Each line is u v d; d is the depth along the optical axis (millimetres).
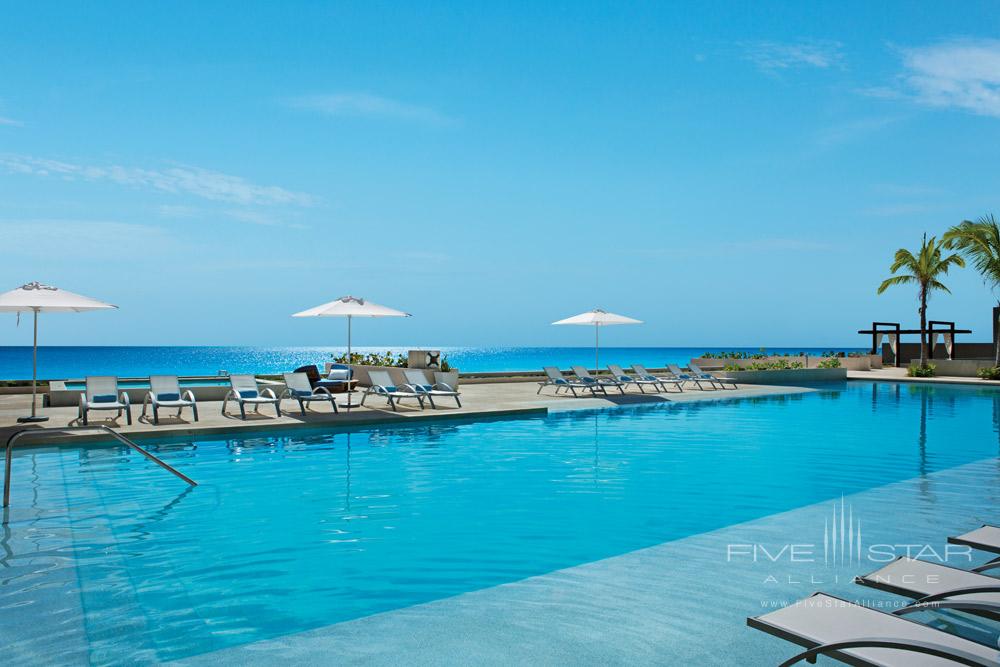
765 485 7355
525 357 115375
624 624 3756
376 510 6281
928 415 13805
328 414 12023
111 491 6875
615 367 19703
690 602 4078
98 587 4320
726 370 25469
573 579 4496
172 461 8438
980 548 4148
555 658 3332
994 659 2629
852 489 7188
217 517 5988
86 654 3369
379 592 4320
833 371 24672
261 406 13508
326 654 3385
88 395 10555
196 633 3652
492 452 9242
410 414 12094
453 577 4602
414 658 3336
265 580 4512
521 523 5891
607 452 9312
